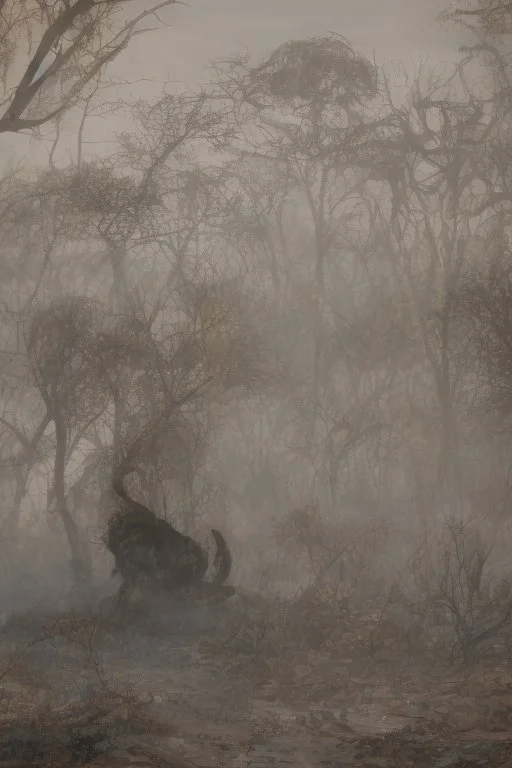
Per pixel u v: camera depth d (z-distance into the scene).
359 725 23.83
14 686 25.58
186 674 27.75
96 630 30.59
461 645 29.45
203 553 34.06
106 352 41.62
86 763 20.27
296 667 28.36
